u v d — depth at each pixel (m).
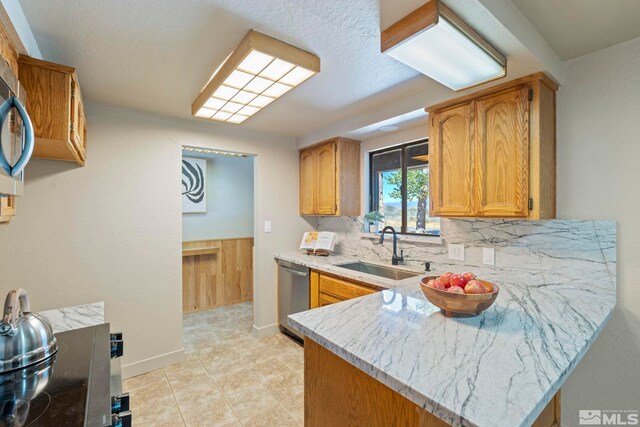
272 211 3.37
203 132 2.85
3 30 1.16
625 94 1.56
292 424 1.88
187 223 4.03
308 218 3.66
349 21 1.34
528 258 1.88
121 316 2.41
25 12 1.26
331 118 2.78
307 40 1.50
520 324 1.21
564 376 0.86
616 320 1.57
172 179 2.66
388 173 3.05
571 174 1.72
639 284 1.52
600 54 1.62
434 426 0.82
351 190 3.11
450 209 1.97
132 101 2.30
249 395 2.18
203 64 1.74
